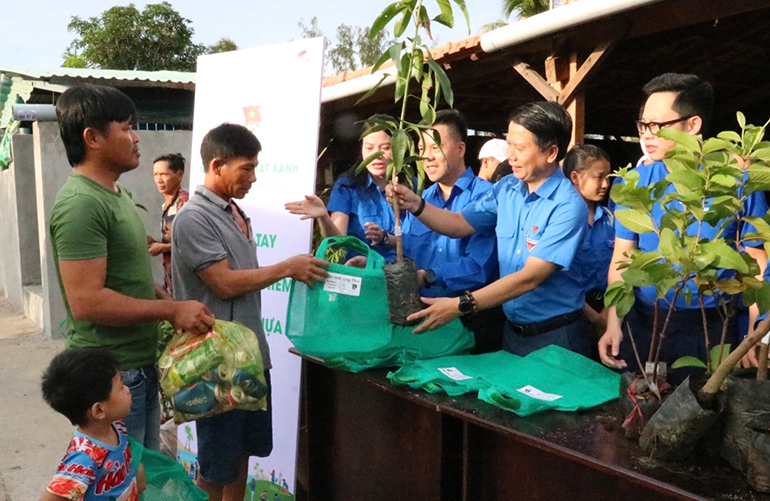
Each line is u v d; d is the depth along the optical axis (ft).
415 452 6.66
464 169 9.09
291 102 8.78
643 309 6.86
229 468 7.27
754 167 4.48
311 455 8.07
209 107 9.86
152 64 77.66
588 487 5.17
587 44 12.67
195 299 7.35
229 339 6.58
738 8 10.22
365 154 9.43
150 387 7.32
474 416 5.41
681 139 4.62
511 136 6.86
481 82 17.02
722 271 6.17
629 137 31.55
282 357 8.98
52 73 21.38
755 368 4.80
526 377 6.08
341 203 9.95
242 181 7.34
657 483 4.16
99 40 76.38
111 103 6.44
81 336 6.75
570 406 5.43
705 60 18.40
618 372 6.82
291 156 8.75
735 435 4.25
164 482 6.42
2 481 11.14
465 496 5.99
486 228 8.05
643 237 6.64
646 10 11.25
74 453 5.62
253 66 9.29
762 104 24.21
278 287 9.01
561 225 6.57
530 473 5.60
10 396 15.61
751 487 4.07
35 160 21.16
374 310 6.68
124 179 21.59
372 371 6.82
